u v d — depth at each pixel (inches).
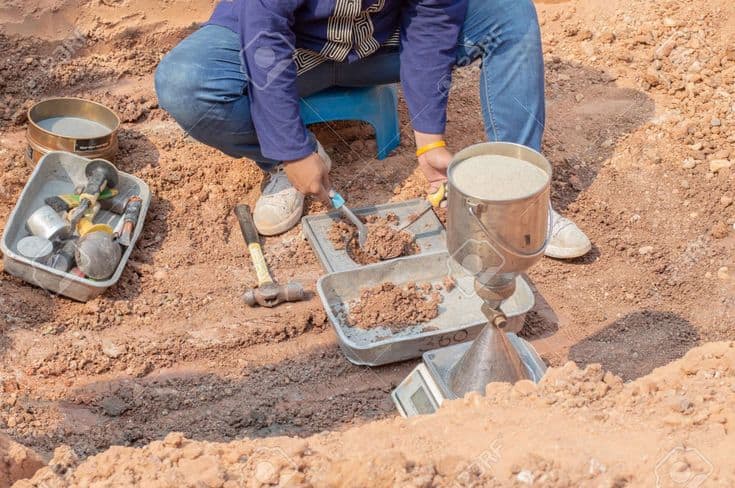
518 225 100.1
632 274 149.3
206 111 143.5
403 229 150.9
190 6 190.4
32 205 148.1
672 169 167.6
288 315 139.3
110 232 142.9
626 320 141.4
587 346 136.4
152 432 120.0
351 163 167.5
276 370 131.3
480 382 114.6
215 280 145.5
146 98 177.0
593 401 102.6
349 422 123.4
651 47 194.1
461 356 122.4
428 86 142.5
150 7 187.8
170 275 145.2
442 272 143.1
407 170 166.4
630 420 98.2
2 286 137.0
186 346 132.8
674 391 103.7
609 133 175.3
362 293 138.6
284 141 136.6
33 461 100.0
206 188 159.3
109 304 137.5
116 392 125.3
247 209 154.2
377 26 142.9
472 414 101.2
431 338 129.3
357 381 130.0
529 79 146.1
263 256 148.5
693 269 150.1
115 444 117.4
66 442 116.8
